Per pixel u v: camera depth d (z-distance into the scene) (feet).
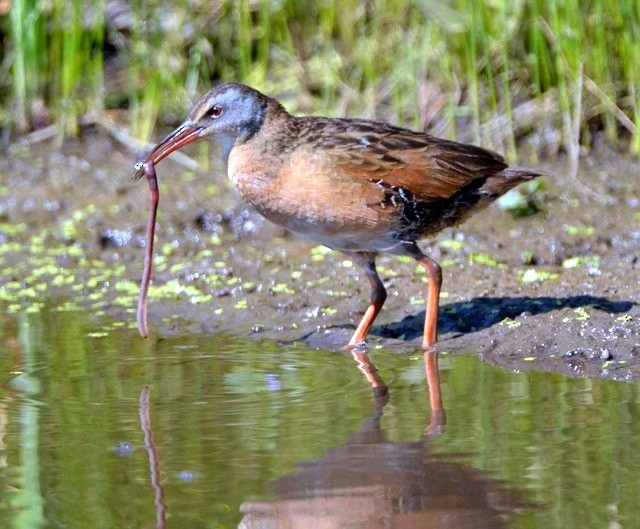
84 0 55.88
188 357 36.32
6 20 56.39
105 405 31.89
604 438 28.48
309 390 32.86
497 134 50.62
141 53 54.08
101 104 55.26
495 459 27.43
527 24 51.19
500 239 45.11
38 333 39.01
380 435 29.12
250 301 41.42
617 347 35.22
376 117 52.26
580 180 49.11
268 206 37.09
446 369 34.60
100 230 47.88
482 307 38.96
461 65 52.06
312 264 44.14
